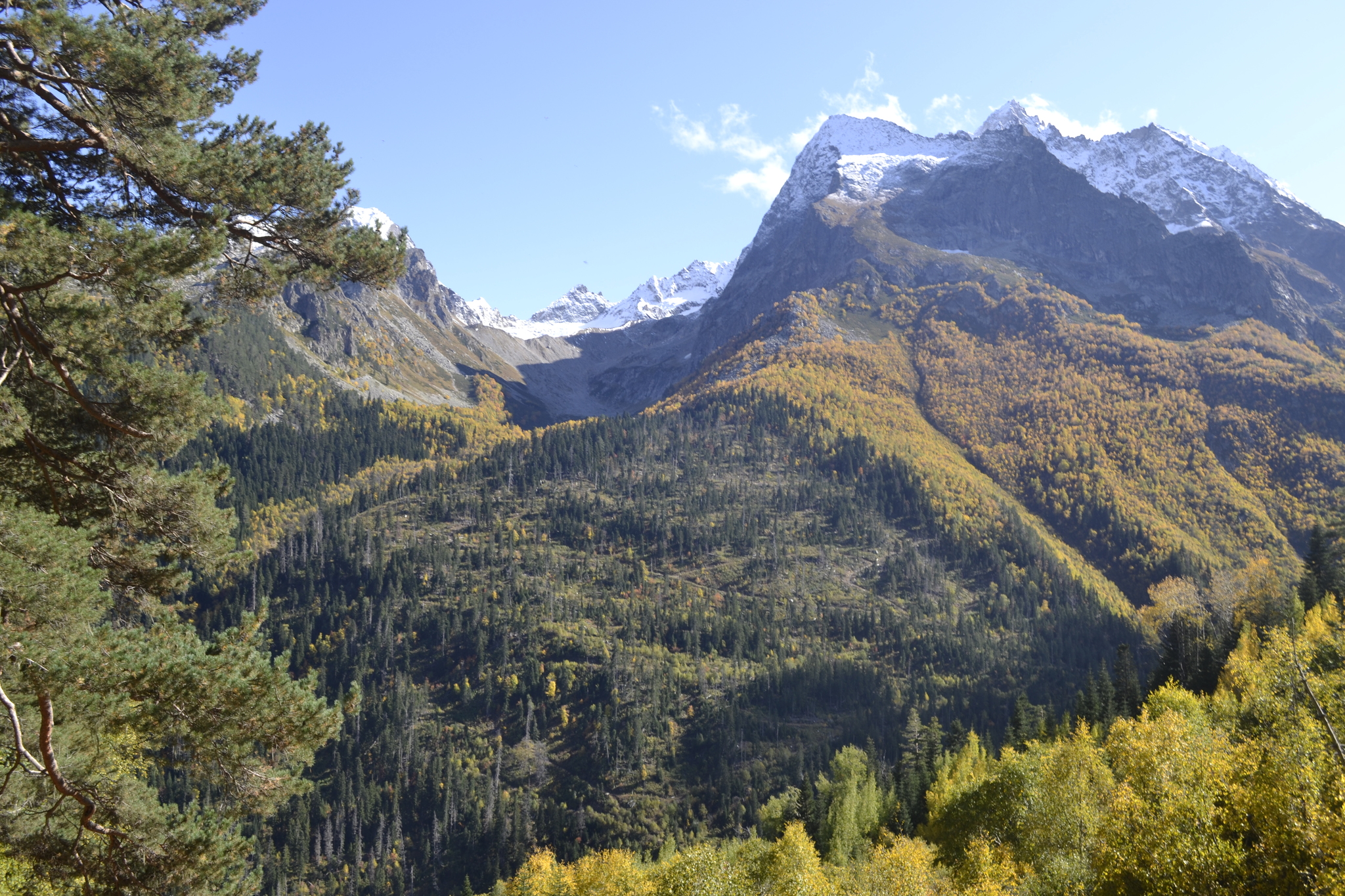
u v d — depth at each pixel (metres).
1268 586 133.50
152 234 20.02
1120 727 56.19
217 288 23.67
